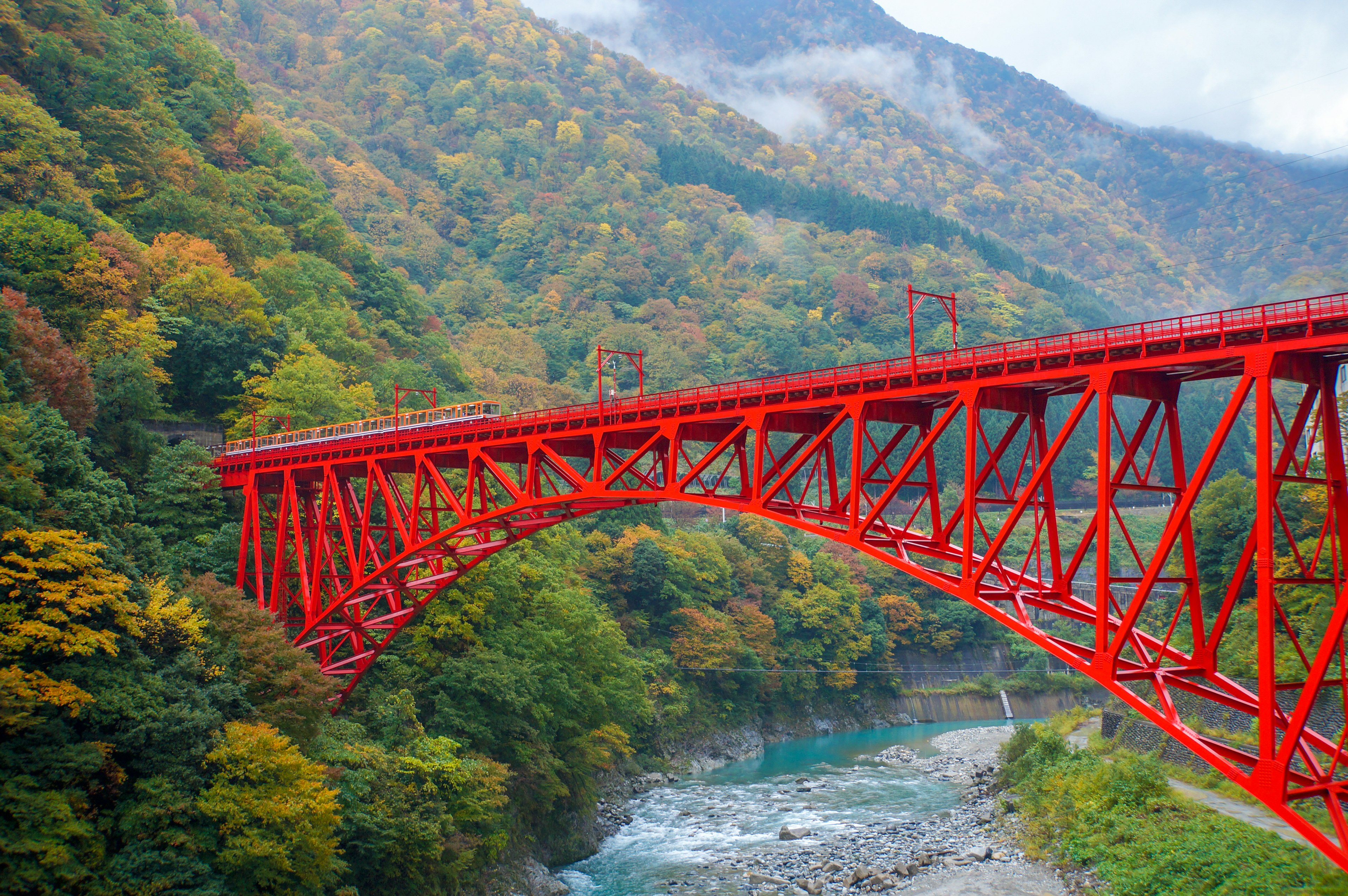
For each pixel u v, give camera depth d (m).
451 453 60.44
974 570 39.09
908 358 42.97
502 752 67.81
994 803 80.75
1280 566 74.31
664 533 140.00
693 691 116.88
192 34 146.12
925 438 46.88
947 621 162.50
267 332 91.38
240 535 68.31
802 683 136.50
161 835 38.44
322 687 51.84
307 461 65.25
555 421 56.03
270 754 43.31
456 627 69.50
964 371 40.94
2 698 35.91
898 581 168.38
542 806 69.06
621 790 90.69
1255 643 72.56
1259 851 49.81
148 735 40.44
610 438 54.50
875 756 114.81
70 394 60.84
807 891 61.81
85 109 102.69
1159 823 58.00
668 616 121.56
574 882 65.38
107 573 43.72
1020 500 37.19
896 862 65.50
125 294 79.94
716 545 141.88
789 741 127.88
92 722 39.25
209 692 45.16
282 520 65.06
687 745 109.56
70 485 51.84
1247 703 33.62
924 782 96.94
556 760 70.44
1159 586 138.00
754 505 46.66
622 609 117.94
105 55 110.62
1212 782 63.72
